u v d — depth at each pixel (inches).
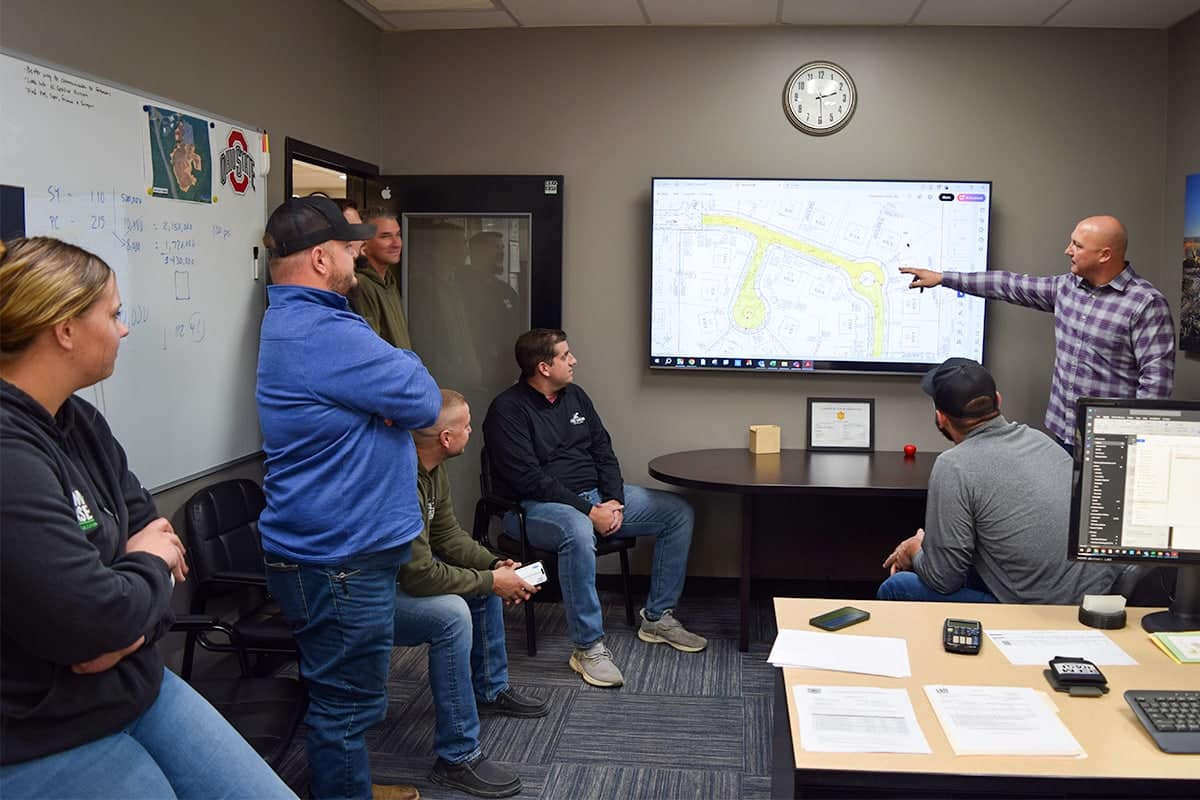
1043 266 156.6
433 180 161.3
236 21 116.3
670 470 143.1
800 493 132.4
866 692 64.9
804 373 160.2
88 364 53.7
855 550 162.6
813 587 163.9
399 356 85.1
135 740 56.1
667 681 128.3
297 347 83.7
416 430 98.6
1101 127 154.2
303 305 85.1
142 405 98.2
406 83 164.1
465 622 98.9
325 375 83.0
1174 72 150.5
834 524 162.4
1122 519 75.1
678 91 159.2
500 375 165.0
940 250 155.3
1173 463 74.2
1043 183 155.5
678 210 157.6
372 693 89.0
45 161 82.9
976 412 90.8
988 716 61.0
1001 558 88.8
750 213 156.8
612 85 160.2
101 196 90.4
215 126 110.6
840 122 156.5
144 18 97.7
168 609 56.6
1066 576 87.0
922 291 155.4
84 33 88.4
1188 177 144.1
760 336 158.9
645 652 138.9
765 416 162.6
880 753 57.2
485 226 162.6
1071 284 137.3
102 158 90.6
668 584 142.7
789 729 61.8
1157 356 128.1
